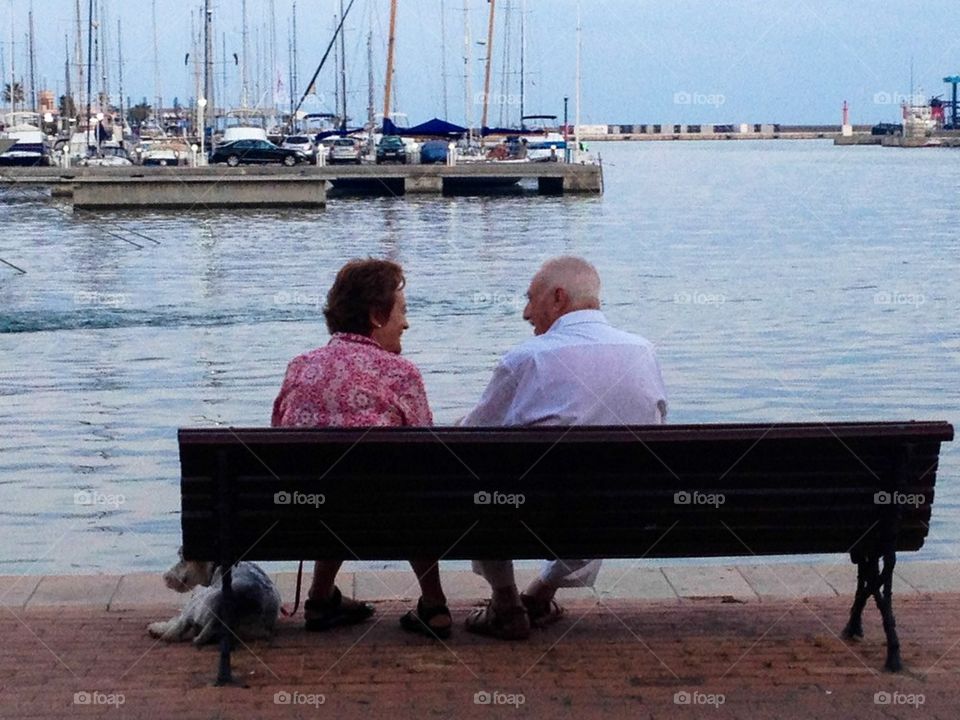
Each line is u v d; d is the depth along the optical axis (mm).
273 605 5953
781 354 20656
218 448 5328
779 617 6242
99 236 43094
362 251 38750
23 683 5387
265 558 5543
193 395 17438
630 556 5633
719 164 120375
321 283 31172
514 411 5949
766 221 51656
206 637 5848
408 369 5973
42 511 11109
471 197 64812
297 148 71875
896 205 62094
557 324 6094
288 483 5422
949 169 105562
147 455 13539
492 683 5391
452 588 6883
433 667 5582
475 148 78188
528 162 69000
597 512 5527
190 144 76562
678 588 6777
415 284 31000
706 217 53500
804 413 16266
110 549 9906
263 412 16281
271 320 25078
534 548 5582
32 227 46375
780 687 5336
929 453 5523
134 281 31438
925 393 17578
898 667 5523
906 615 6234
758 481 5516
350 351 5984
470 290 29781
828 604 6422
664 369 19359
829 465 5516
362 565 9023
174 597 6625
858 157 138250
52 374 19031
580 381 5914
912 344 21688
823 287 30219
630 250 39656
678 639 5938
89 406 16562
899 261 36406
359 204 59281
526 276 32688
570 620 6254
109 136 86750
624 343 6027
